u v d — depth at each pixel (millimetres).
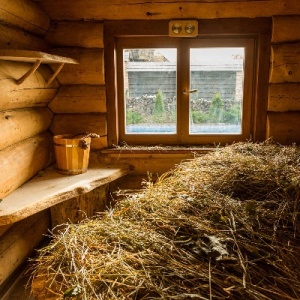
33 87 2416
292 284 1161
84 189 2361
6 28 2234
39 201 2037
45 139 2783
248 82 2889
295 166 2035
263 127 2900
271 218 1494
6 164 2080
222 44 2848
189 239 1352
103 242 1355
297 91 2791
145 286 1119
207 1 2715
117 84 2939
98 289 1120
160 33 2777
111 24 2791
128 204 1669
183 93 2920
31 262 2523
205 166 2098
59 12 2781
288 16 2705
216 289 1124
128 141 3037
